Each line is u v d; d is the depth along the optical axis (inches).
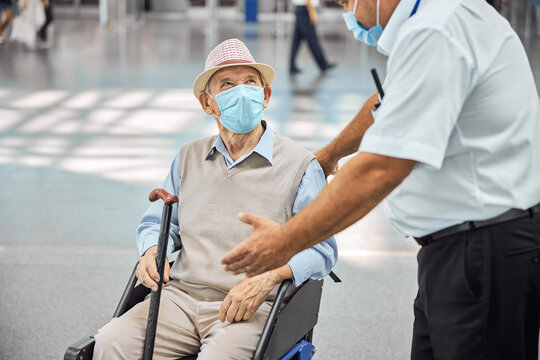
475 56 74.7
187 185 106.2
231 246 102.3
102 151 274.8
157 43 620.4
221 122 102.7
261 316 98.7
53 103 358.9
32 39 552.7
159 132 303.9
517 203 79.1
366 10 81.9
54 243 190.1
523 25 768.3
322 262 99.8
